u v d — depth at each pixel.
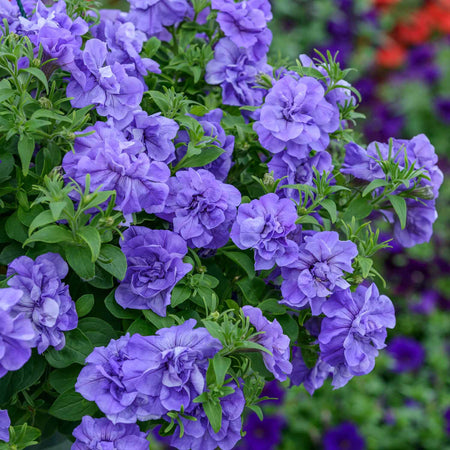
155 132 1.01
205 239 1.01
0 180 1.00
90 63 1.00
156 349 0.95
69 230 0.96
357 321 0.99
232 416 0.97
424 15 2.68
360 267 1.02
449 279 1.98
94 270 0.96
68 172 0.98
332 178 1.07
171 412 0.96
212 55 1.13
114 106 1.01
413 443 1.73
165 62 1.16
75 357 0.97
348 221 1.06
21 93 0.99
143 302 0.99
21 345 0.91
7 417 0.95
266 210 1.00
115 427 0.96
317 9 2.51
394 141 1.08
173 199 1.01
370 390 1.79
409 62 2.54
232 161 1.10
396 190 1.06
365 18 2.55
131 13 1.14
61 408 0.98
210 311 1.01
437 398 1.83
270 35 1.13
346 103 1.11
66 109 1.04
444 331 1.95
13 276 0.95
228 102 1.11
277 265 1.04
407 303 1.97
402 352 1.84
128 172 0.96
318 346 1.07
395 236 1.11
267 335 0.98
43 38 1.00
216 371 0.94
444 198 2.15
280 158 1.05
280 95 1.04
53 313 0.95
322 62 1.10
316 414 1.72
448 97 2.44
